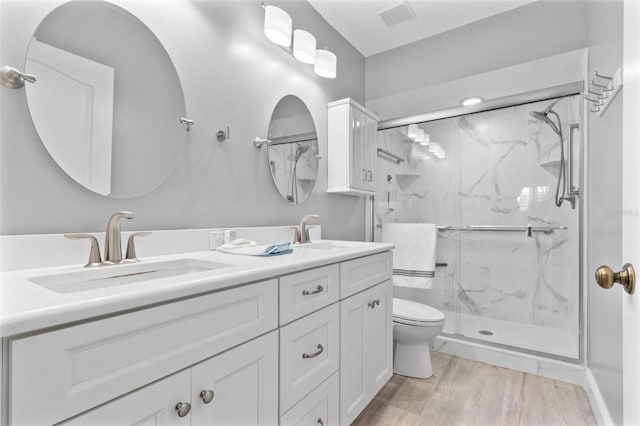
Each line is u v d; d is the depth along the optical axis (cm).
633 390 61
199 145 137
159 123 123
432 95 260
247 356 86
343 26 235
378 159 281
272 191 176
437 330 184
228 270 84
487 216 248
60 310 51
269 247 121
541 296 232
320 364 115
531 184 232
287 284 100
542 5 207
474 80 234
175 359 69
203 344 74
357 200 261
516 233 239
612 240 126
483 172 248
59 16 98
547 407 161
